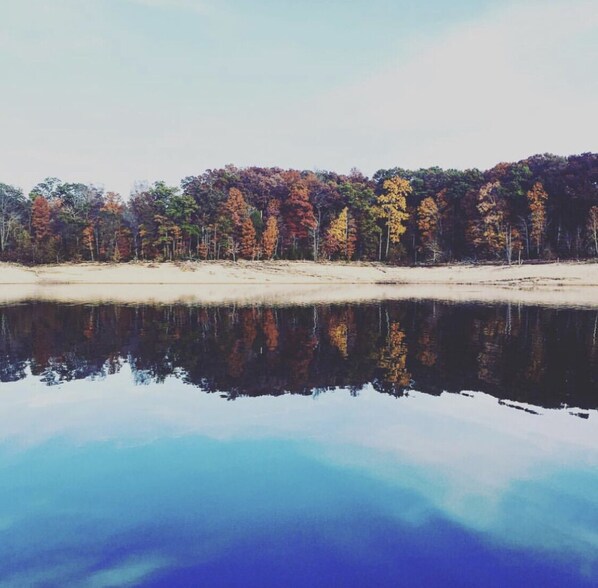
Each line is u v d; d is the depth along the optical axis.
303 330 21.88
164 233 77.12
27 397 11.05
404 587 4.61
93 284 62.91
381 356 15.73
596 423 9.16
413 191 88.69
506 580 4.68
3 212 89.19
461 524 5.68
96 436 8.61
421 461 7.47
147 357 15.73
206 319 26.44
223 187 95.06
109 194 101.62
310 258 81.00
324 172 108.38
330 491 6.52
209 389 11.66
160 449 8.01
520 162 85.12
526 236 72.44
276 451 7.88
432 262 77.31
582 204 72.69
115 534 5.55
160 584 4.67
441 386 11.87
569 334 20.28
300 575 4.79
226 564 4.98
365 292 49.03
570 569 4.85
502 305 34.22
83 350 17.03
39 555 5.16
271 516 5.90
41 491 6.61
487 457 7.59
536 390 11.48
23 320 25.83
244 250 79.44
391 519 5.82
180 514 5.98
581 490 6.52
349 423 9.19
